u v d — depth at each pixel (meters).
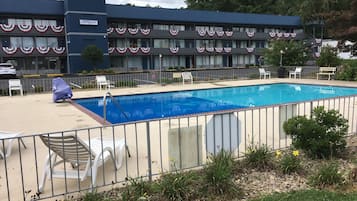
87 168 4.00
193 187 3.77
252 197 3.63
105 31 35.72
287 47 27.41
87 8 34.41
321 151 4.80
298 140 4.96
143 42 39.72
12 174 4.58
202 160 4.63
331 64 22.62
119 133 7.01
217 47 44.12
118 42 38.31
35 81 17.83
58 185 4.21
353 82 18.28
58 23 35.31
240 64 46.12
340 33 20.62
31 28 32.78
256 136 6.32
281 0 61.34
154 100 15.40
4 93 15.66
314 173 4.26
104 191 3.95
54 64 34.69
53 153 4.21
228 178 3.82
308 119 4.96
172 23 42.16
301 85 18.62
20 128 8.15
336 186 3.79
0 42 31.88
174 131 4.25
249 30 47.47
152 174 4.29
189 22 42.66
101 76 18.53
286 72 23.59
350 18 20.23
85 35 34.56
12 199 3.80
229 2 61.88
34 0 33.19
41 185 3.99
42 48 33.12
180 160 4.29
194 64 42.78
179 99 15.66
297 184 3.97
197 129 4.45
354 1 19.95
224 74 23.64
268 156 4.61
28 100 13.64
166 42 40.97
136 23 39.97
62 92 13.02
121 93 15.88
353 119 7.42
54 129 7.99
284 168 4.30
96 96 14.84
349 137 6.04
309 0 48.41
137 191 3.67
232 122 4.80
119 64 38.44
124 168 4.78
